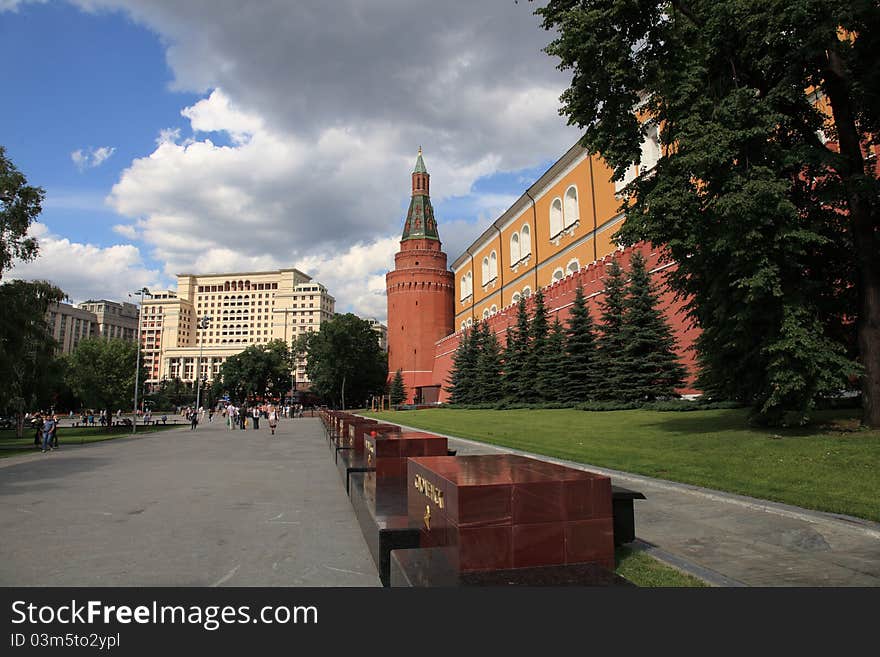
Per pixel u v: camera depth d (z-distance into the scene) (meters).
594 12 12.06
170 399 97.75
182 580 5.15
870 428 11.82
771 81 12.88
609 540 3.97
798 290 12.05
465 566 3.73
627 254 30.09
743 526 6.62
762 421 14.02
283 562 5.71
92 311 137.75
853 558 5.35
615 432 16.94
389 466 7.30
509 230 57.75
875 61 11.96
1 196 25.36
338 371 77.00
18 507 8.88
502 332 48.59
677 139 12.23
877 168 15.69
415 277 74.56
